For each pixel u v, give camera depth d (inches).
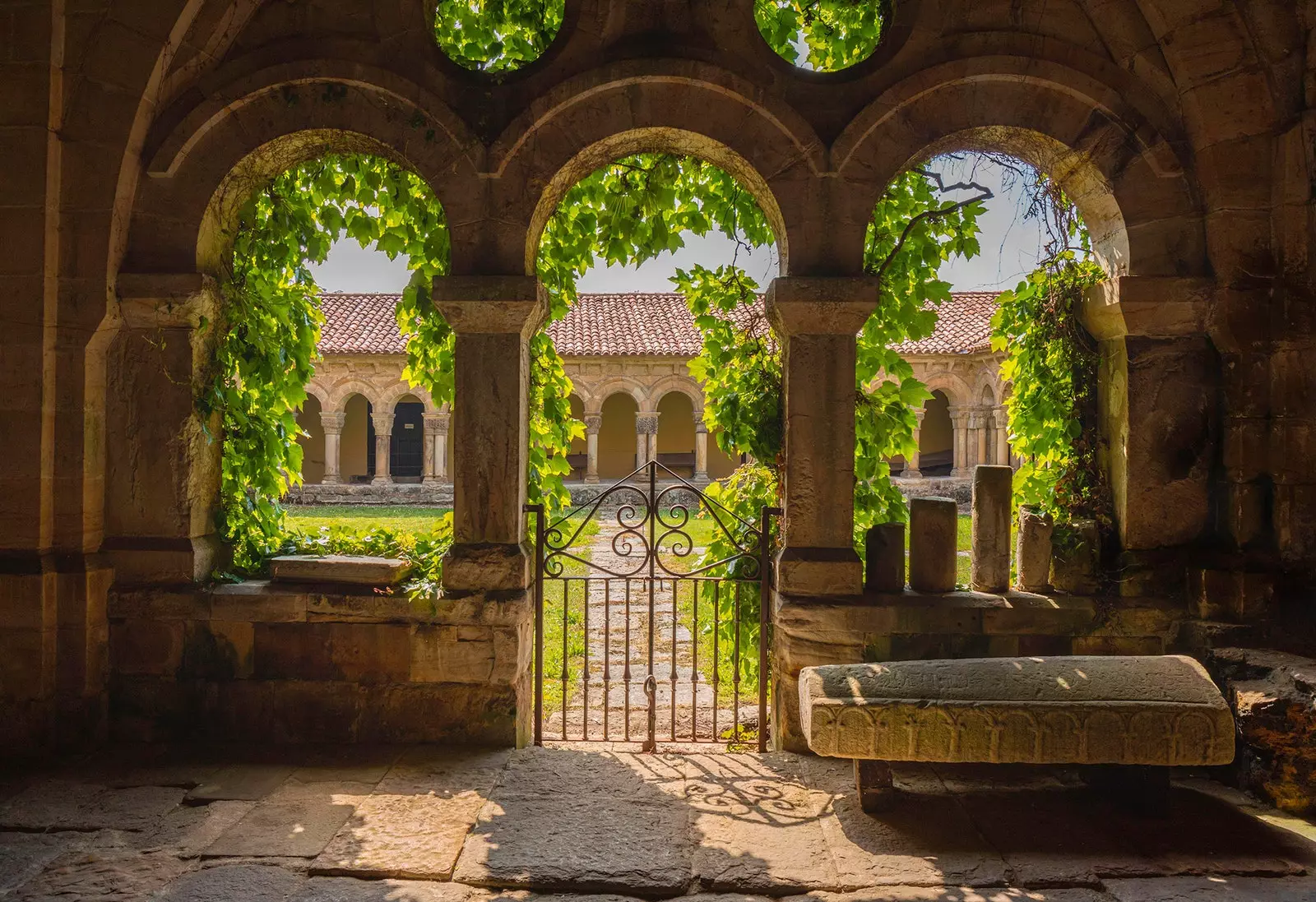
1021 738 145.2
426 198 213.9
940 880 131.3
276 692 186.5
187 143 183.3
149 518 187.9
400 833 144.7
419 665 185.0
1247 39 174.1
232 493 205.5
